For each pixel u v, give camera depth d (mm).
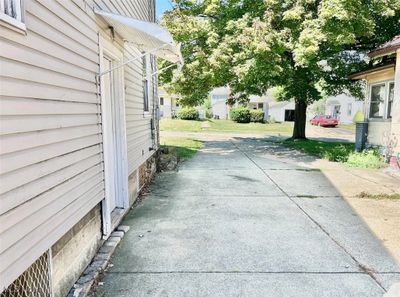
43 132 2209
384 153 9164
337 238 3879
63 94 2574
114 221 4102
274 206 5199
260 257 3346
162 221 4461
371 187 6520
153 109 7789
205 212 4863
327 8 8492
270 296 2633
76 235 2848
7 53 1795
